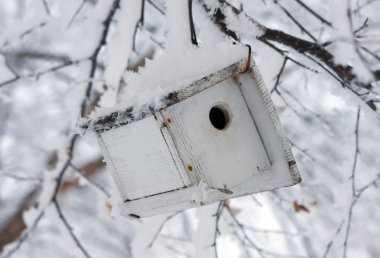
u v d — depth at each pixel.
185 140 1.79
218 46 1.90
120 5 2.67
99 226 4.86
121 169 1.99
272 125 1.93
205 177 1.80
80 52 2.64
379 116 2.35
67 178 4.20
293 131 3.83
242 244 3.11
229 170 1.87
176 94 1.71
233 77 1.93
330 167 3.54
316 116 3.31
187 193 1.79
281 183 1.96
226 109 1.91
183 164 1.78
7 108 4.63
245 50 1.86
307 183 3.46
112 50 2.58
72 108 2.65
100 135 1.99
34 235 4.61
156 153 1.83
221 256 2.90
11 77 2.67
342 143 3.63
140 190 1.97
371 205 3.87
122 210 2.04
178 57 1.93
